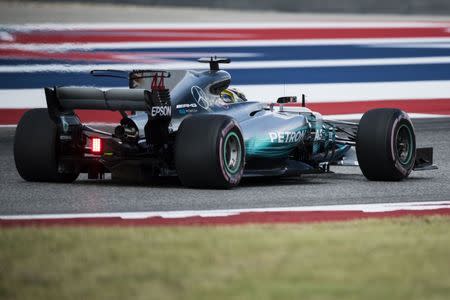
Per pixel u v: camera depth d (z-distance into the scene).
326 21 108.19
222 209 29.00
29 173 35.34
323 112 61.53
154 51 80.12
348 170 42.09
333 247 21.02
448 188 35.03
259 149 35.44
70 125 34.44
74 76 68.06
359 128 36.97
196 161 32.59
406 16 120.81
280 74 72.06
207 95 35.62
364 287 17.58
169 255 20.06
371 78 71.88
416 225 24.48
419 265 19.38
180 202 30.34
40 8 106.94
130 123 33.44
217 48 83.38
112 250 20.55
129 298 16.75
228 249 20.67
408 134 37.53
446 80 72.25
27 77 66.38
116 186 34.47
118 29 92.38
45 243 21.31
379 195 32.97
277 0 129.12
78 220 26.83
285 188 34.59
